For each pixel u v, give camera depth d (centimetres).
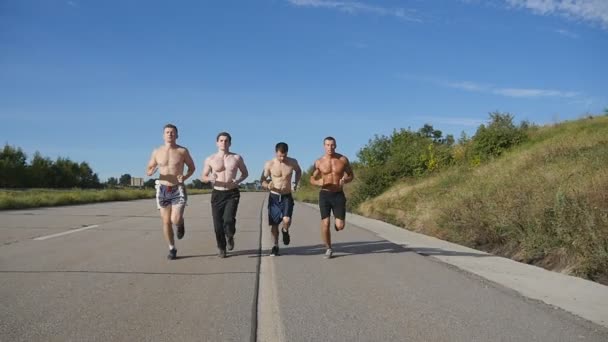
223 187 883
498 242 1080
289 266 820
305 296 618
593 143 1659
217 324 500
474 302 598
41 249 937
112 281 675
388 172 2778
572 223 860
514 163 1739
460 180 1970
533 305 587
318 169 919
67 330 467
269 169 929
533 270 806
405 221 1712
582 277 764
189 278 709
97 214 1895
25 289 616
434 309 566
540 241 907
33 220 1562
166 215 856
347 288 665
